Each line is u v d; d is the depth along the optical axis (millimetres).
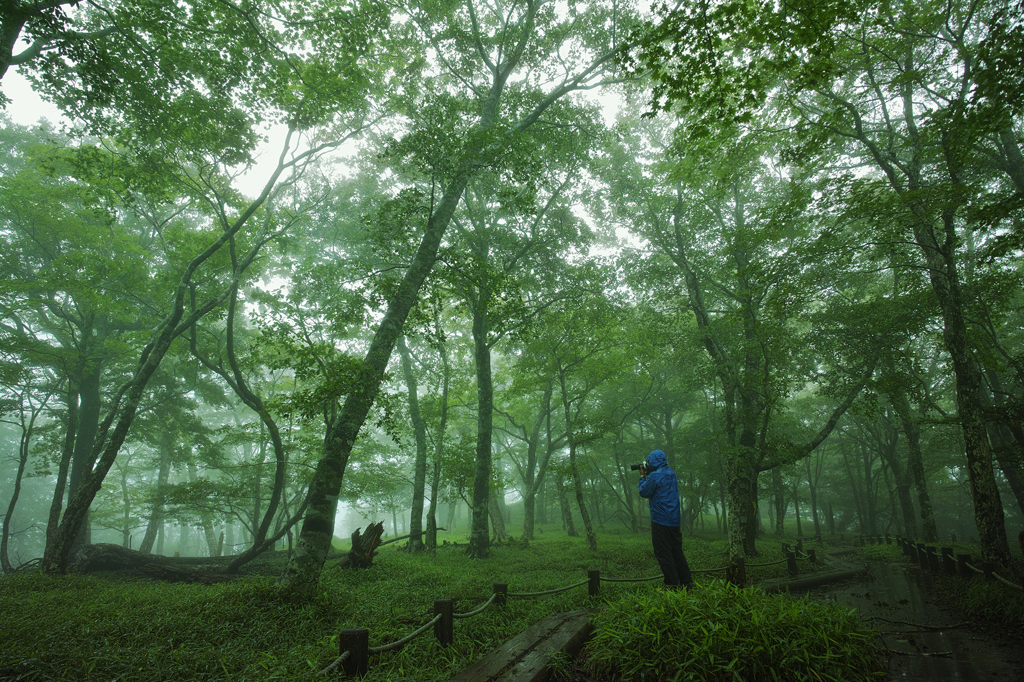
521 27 15758
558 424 36062
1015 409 12039
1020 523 34250
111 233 19016
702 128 6605
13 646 5305
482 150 11289
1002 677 4656
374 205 20672
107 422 14422
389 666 4855
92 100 10852
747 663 3943
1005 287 13031
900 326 14125
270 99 13531
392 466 24562
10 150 22219
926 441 29031
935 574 11797
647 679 4137
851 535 32969
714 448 26438
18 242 18984
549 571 12609
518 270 20797
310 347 11031
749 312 12883
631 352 19234
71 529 12719
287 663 4742
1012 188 14062
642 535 27516
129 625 6273
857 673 4141
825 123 10461
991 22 7391
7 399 18797
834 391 16719
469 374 22797
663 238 18578
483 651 5559
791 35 5852
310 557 8352
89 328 19188
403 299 10750
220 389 27422
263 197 14477
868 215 9992
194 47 12586
